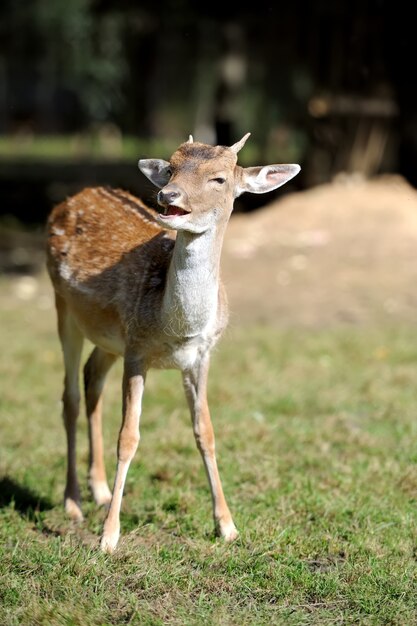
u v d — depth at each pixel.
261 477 9.59
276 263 20.70
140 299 8.02
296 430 11.20
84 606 6.68
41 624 6.45
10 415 11.70
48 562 7.36
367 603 6.91
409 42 23.23
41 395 12.62
